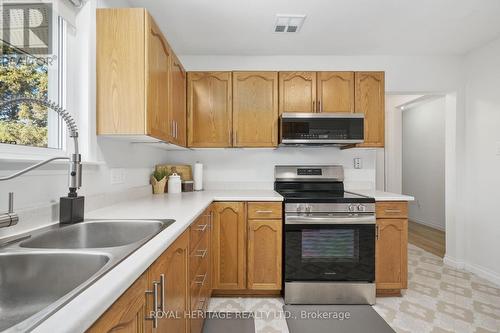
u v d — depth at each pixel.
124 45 1.61
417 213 5.45
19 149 1.19
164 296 1.00
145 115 1.61
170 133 2.08
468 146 2.96
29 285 0.86
